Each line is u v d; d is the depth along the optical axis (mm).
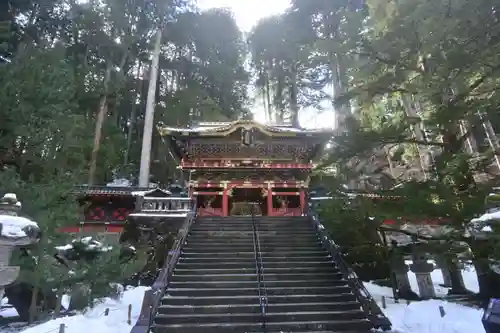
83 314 12195
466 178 10508
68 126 13391
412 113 16281
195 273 11773
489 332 5047
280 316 9258
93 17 32469
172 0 37406
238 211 24812
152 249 19094
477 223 7395
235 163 23234
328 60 17125
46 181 12602
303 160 24188
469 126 11758
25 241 6398
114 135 32844
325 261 12766
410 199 9914
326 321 9078
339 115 23641
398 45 11375
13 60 13594
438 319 9195
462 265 11055
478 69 10414
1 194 10523
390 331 8781
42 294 13617
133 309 12578
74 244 12945
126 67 38875
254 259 12766
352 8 29297
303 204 22156
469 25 9695
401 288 14195
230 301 10055
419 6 10164
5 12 20906
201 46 42438
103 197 25609
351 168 12570
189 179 23281
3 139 11727
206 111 38750
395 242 13102
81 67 31500
